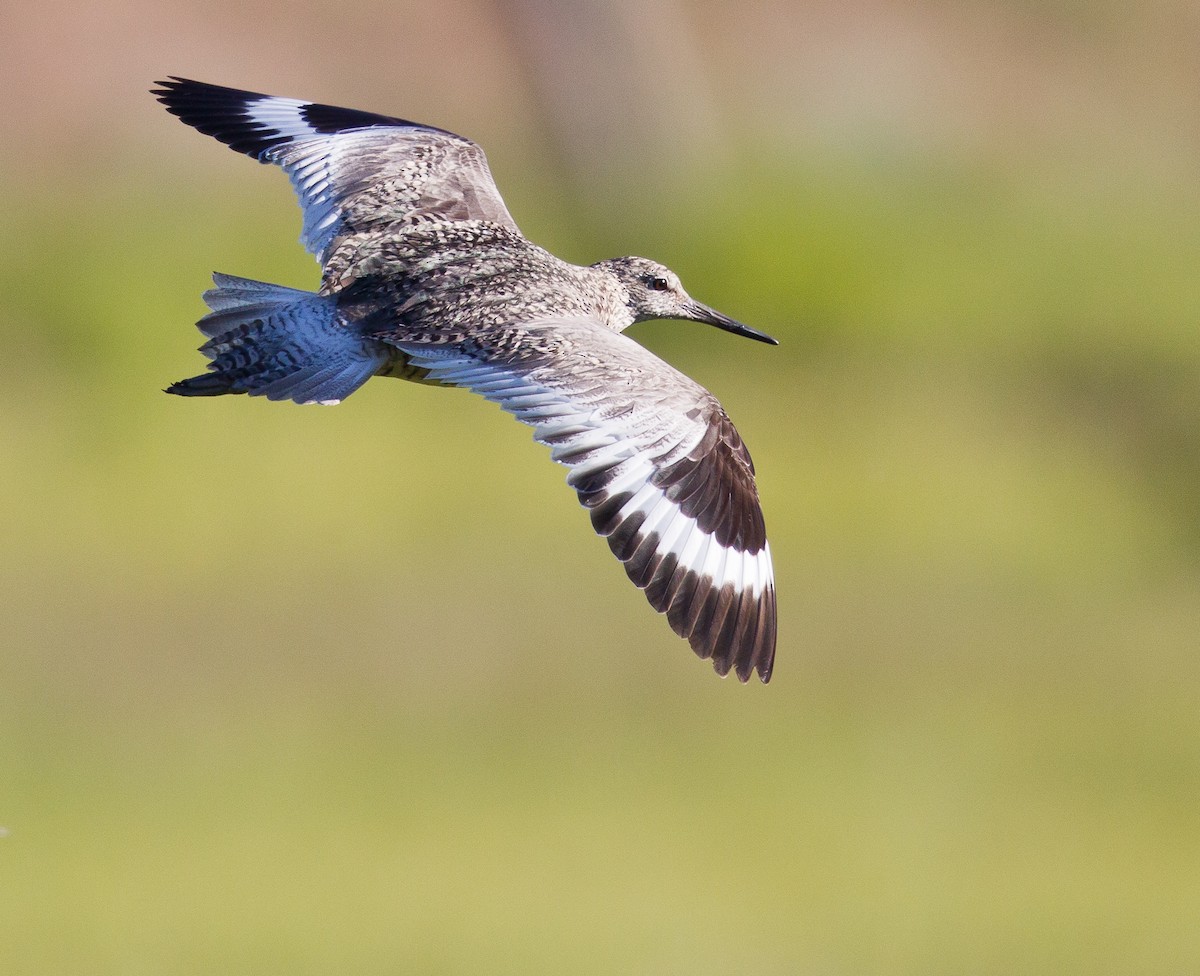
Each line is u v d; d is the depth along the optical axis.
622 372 8.64
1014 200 26.67
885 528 18.09
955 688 15.55
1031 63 30.67
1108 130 29.50
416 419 19.81
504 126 28.14
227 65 27.94
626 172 25.78
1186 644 15.99
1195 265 25.36
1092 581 17.30
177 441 19.25
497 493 18.44
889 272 23.80
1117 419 20.84
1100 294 24.20
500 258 9.52
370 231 9.80
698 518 8.49
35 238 22.75
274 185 25.56
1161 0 32.12
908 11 31.31
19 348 20.84
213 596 16.52
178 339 21.09
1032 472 19.45
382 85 28.30
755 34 30.23
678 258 23.70
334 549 17.23
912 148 27.36
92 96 26.91
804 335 22.86
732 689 15.38
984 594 16.92
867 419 20.61
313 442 19.28
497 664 15.58
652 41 26.02
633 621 16.27
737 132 27.50
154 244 22.97
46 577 16.64
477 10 29.34
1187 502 18.89
